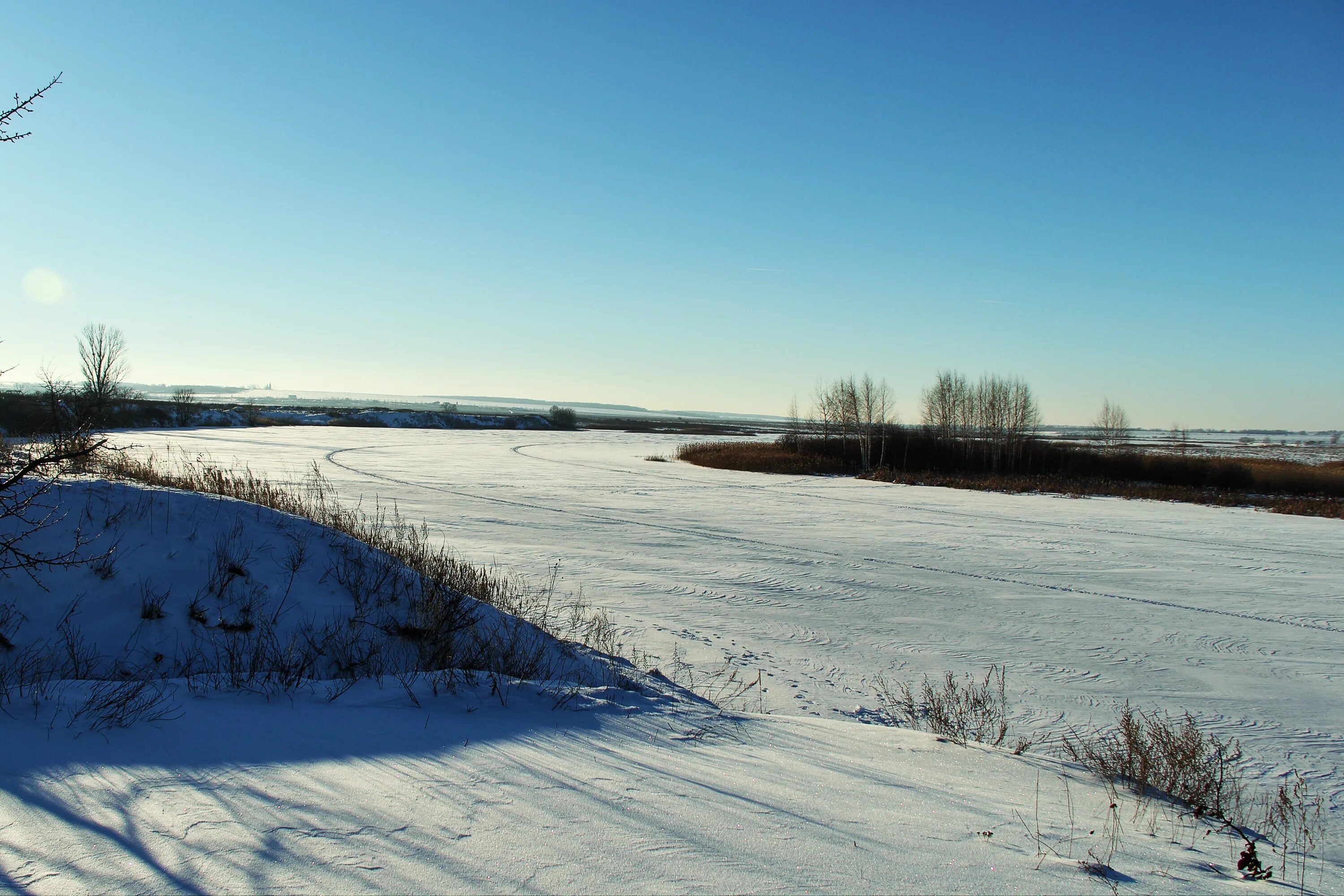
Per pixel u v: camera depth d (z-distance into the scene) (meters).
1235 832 4.36
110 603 6.50
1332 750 7.49
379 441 62.25
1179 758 5.71
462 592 8.66
